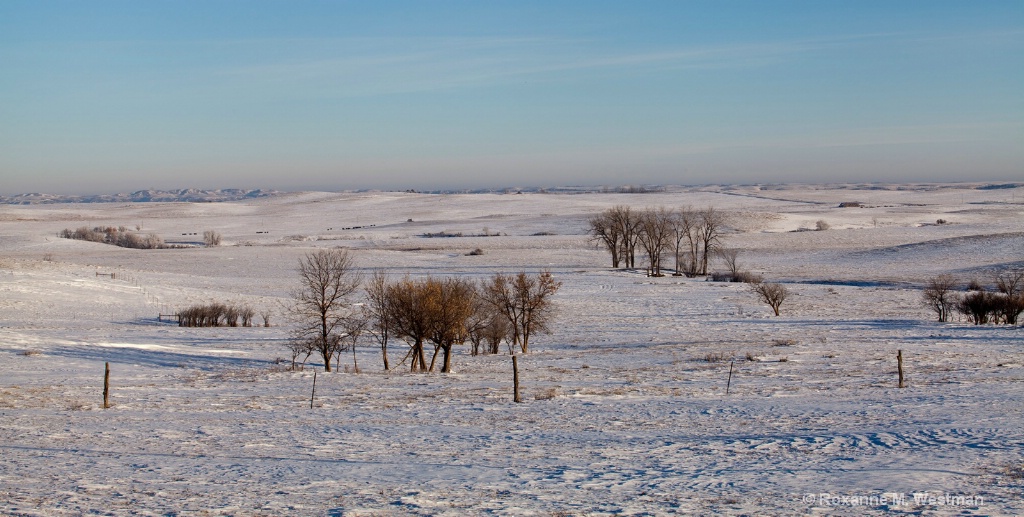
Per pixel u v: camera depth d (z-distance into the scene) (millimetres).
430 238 139250
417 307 33719
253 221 198750
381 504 11031
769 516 10297
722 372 30297
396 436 17141
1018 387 23672
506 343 44781
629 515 10406
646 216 110438
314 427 18422
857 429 17062
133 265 95188
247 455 14914
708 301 65500
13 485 12203
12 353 34906
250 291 73812
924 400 21250
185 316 52594
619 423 18750
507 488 12039
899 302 62000
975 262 87750
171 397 24219
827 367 31078
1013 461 13438
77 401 22891
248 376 30359
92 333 44031
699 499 11242
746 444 15656
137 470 13469
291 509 10734
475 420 19391
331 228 173875
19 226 178000
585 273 90000
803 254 106562
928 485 11828
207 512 10555
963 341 40219
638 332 48281
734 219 146625
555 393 24234
